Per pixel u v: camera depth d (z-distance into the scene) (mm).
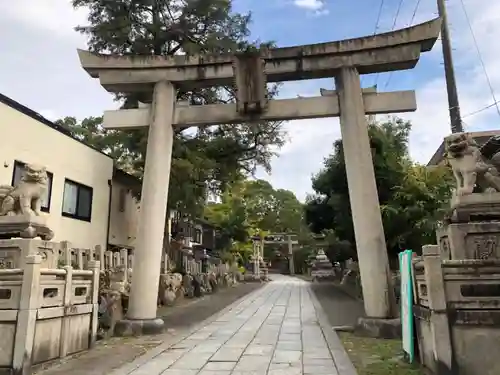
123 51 17047
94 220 16672
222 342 8672
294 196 59344
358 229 9742
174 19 17219
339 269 36531
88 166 16406
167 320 12164
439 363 5270
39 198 7621
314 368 6418
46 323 6457
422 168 15328
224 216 37281
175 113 11117
